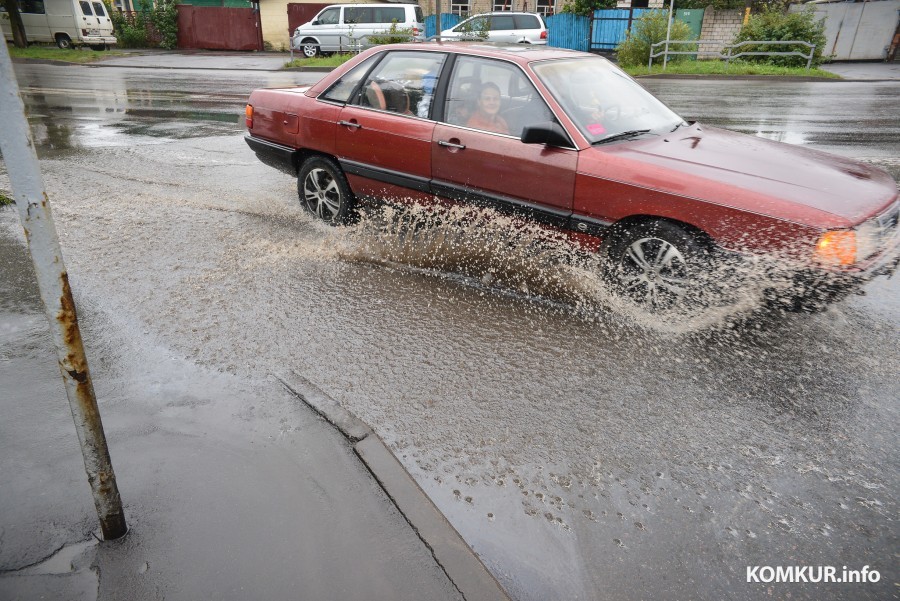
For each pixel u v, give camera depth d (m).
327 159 5.40
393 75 4.99
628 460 2.78
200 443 2.74
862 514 2.51
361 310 4.05
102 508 2.19
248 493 2.48
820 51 20.84
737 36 21.64
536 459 2.77
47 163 7.87
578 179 4.04
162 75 20.36
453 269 4.68
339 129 5.20
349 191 5.38
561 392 3.23
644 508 2.53
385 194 5.12
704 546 2.37
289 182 7.08
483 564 2.24
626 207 3.89
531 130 4.04
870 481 2.67
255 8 31.34
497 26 23.20
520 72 4.41
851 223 3.35
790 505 2.55
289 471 2.60
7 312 3.82
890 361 3.53
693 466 2.75
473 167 4.50
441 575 2.17
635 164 3.88
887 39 25.66
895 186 3.97
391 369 3.40
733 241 3.60
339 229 5.50
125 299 4.09
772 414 3.08
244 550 2.23
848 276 3.40
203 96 14.97
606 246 4.07
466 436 2.91
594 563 2.29
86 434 2.08
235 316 3.92
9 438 2.73
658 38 21.42
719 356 3.57
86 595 2.05
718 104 13.12
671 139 4.36
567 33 27.47
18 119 1.74
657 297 3.96
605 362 3.50
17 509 2.37
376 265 4.75
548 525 2.45
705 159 3.97
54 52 27.62
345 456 2.70
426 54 4.86
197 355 3.45
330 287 4.37
